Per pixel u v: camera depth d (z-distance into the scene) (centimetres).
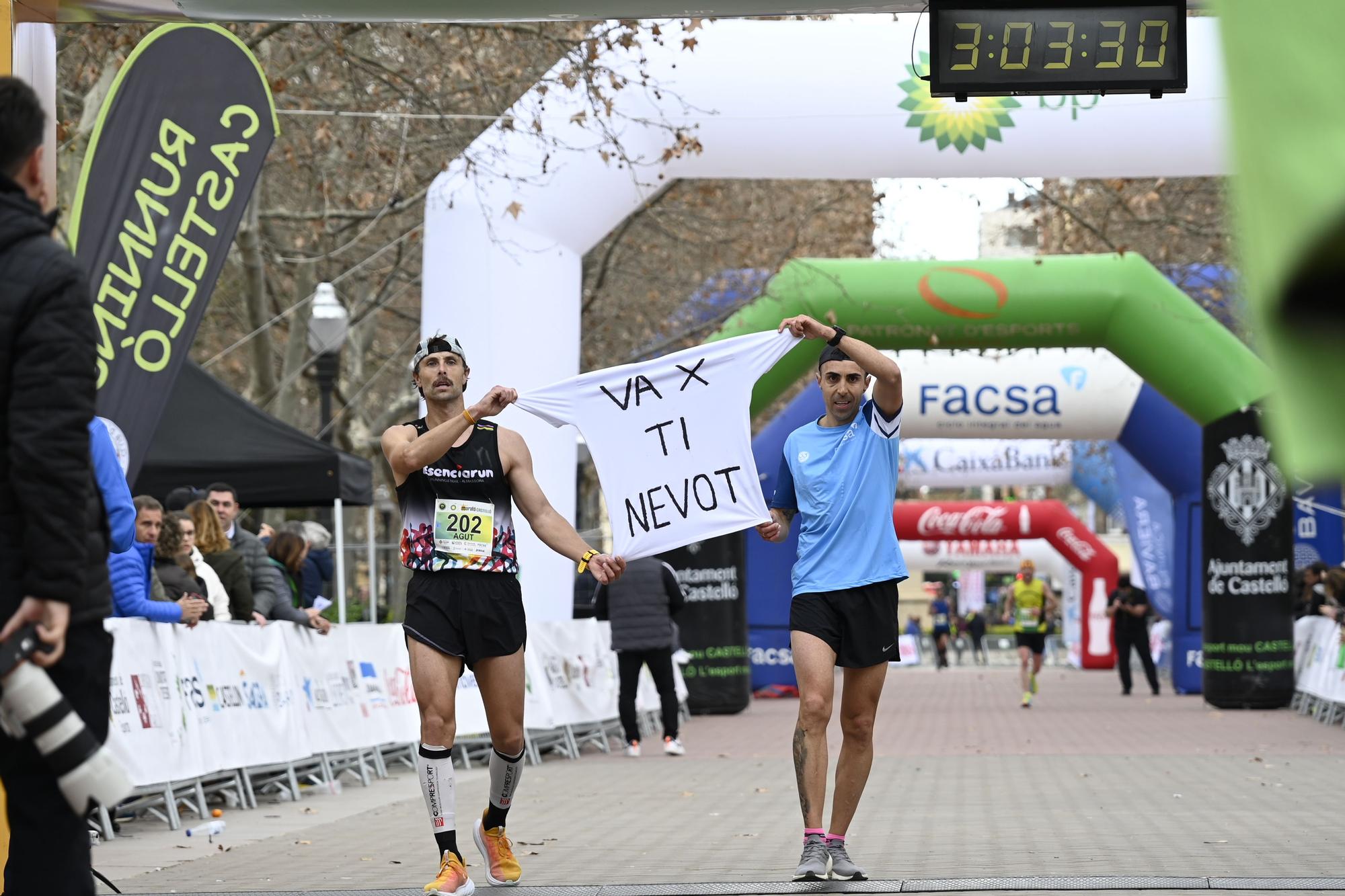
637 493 907
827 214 3684
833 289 2705
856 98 2048
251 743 1367
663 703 2008
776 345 901
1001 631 9356
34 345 458
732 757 1958
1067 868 871
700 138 2069
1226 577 2798
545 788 1551
